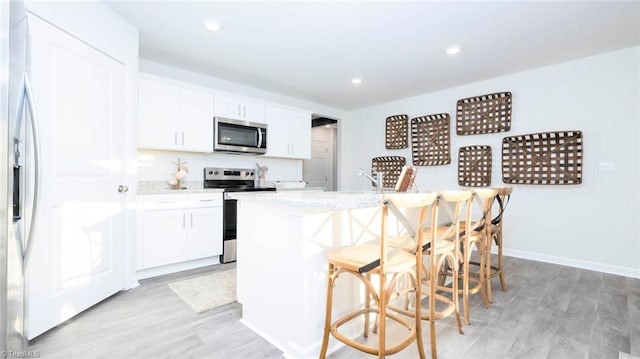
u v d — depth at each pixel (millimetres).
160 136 3205
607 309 2227
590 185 3242
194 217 3156
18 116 1375
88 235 2129
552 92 3482
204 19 2521
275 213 1769
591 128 3230
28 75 1510
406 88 4387
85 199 2107
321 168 6684
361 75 3854
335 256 1521
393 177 5055
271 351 1671
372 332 1909
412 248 1751
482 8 2334
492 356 1637
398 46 3008
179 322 1985
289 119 4516
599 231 3189
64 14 1931
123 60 2492
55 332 1826
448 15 2439
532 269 3234
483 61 3381
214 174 3965
